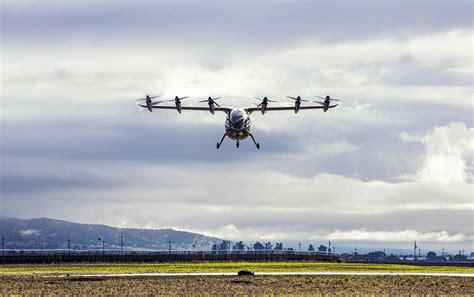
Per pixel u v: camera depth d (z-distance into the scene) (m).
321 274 147.62
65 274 151.75
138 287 112.81
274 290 107.88
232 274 145.25
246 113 101.31
